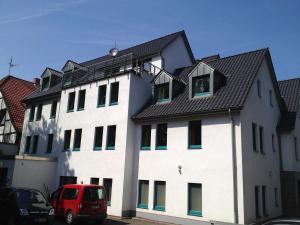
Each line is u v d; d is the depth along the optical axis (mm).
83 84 22109
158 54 22359
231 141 14570
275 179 18359
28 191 13836
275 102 20672
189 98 17359
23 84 32938
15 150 26109
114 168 18422
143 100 19906
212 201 14562
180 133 16672
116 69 22281
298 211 18688
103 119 19984
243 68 17578
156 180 17047
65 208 14523
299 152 20812
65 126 22594
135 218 17094
